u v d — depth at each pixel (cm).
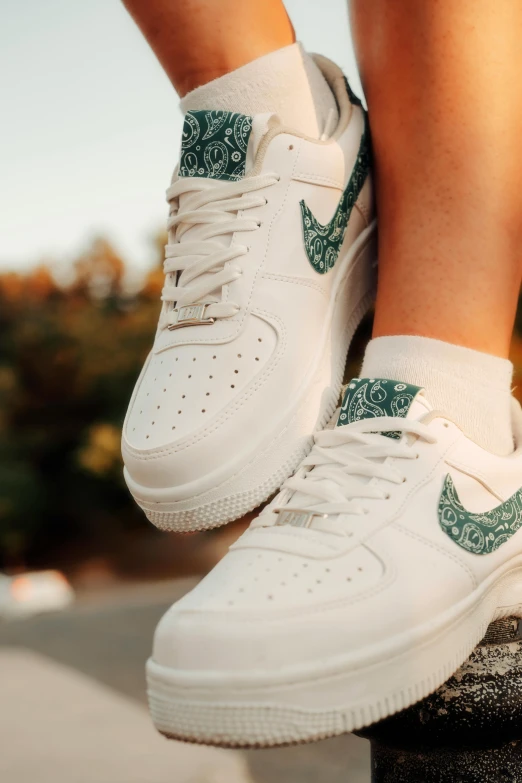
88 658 377
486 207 89
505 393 91
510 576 90
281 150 94
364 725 81
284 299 93
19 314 1994
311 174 94
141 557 1759
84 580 1659
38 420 1886
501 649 89
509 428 93
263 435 91
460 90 89
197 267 94
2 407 1866
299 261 94
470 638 85
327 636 80
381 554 84
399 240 91
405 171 90
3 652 403
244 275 93
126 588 1505
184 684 80
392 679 81
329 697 80
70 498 1848
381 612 82
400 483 87
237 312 92
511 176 89
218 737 79
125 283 2055
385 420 88
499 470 89
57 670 355
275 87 95
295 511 87
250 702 79
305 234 94
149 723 269
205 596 83
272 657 79
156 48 96
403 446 87
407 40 89
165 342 94
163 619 83
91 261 2058
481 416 90
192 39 94
